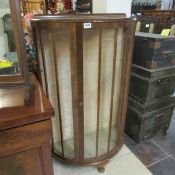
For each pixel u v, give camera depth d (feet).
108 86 4.26
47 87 3.64
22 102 2.39
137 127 5.10
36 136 2.32
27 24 3.53
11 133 2.17
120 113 4.10
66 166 4.53
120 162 4.65
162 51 4.33
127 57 3.51
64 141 4.70
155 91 4.67
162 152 5.01
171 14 8.20
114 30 3.21
